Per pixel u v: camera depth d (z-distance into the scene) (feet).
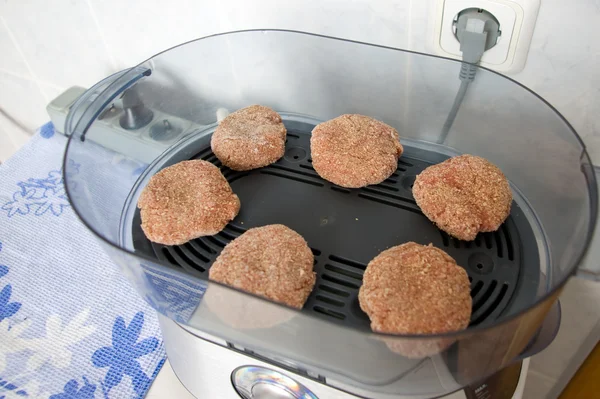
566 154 1.21
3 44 2.29
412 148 1.45
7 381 1.43
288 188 1.37
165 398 1.40
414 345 0.97
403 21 1.41
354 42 1.43
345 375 1.12
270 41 1.53
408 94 1.49
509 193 1.26
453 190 1.24
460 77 1.37
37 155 2.06
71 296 1.62
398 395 1.13
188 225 1.26
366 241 1.25
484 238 1.24
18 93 2.52
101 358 1.48
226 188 1.33
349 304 1.15
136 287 1.29
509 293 1.14
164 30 1.81
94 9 1.88
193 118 1.63
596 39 1.21
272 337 1.11
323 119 1.58
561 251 1.16
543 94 1.37
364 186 1.35
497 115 1.38
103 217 1.30
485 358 1.06
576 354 1.78
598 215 1.13
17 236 1.79
